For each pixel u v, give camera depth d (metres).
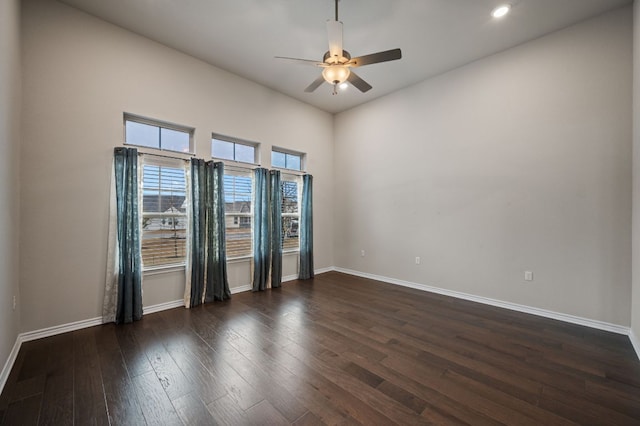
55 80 2.76
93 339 2.66
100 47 3.03
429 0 2.73
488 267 3.75
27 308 2.59
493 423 1.61
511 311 3.47
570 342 2.64
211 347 2.53
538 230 3.35
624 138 2.83
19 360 2.27
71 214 2.84
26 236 2.59
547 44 3.27
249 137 4.38
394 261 4.84
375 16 2.97
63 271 2.79
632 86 2.79
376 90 4.78
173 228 3.56
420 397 1.84
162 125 3.57
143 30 3.23
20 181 2.54
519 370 2.17
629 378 2.06
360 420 1.63
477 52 3.64
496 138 3.67
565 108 3.16
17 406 1.74
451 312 3.43
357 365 2.23
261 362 2.27
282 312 3.43
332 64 2.68
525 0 2.73
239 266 4.30
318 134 5.53
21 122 2.55
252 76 4.29
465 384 1.98
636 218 2.59
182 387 1.94
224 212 4.00
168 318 3.21
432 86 4.31
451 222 4.11
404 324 3.06
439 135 4.24
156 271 3.42
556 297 3.22
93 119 2.97
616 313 2.87
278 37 3.36
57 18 2.78
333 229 5.85
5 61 2.03
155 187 3.41
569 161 3.14
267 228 4.49
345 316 3.30
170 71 3.55
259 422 1.61
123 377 2.06
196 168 3.68
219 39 3.40
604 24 2.92
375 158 5.12
